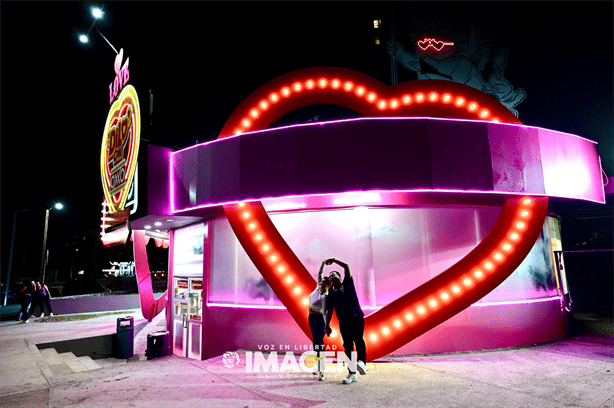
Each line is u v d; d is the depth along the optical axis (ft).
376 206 24.14
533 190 22.76
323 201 23.66
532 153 23.26
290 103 24.99
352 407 13.87
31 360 23.91
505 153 22.67
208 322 26.71
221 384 17.13
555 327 25.59
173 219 28.50
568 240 44.91
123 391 16.39
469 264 21.76
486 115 23.79
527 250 22.00
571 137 24.99
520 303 24.29
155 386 17.03
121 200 36.04
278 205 24.58
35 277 165.58
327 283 17.58
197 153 25.30
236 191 23.25
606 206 42.37
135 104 33.50
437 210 24.44
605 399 14.42
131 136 33.81
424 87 24.11
